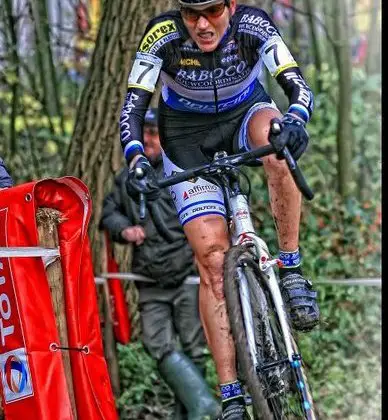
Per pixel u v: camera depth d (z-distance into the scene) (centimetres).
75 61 1672
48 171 1512
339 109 1467
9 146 1521
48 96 1552
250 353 621
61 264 710
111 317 1004
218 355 684
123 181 946
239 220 682
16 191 702
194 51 690
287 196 698
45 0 1516
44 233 703
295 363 636
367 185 1514
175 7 1116
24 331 684
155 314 946
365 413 1025
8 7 1449
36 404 679
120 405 1018
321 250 1269
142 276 943
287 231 711
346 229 1298
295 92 666
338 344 1145
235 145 725
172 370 934
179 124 725
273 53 680
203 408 919
